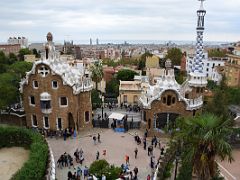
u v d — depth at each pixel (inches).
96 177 1416.1
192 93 2395.4
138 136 2112.5
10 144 1815.9
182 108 2196.1
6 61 3993.6
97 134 2231.8
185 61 5497.1
